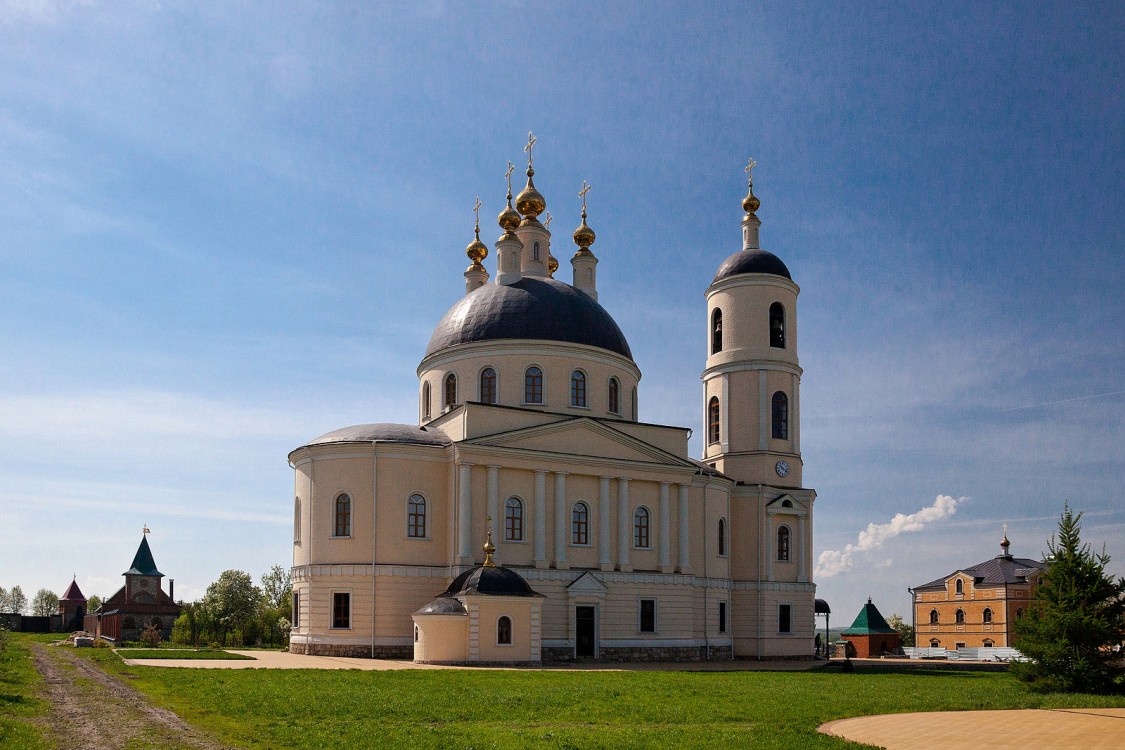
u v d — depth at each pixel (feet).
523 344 204.74
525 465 189.98
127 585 416.87
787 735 82.43
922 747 77.36
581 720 91.40
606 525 197.06
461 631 165.27
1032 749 76.48
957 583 354.95
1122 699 114.83
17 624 453.99
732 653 219.41
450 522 185.06
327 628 180.55
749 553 224.12
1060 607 125.49
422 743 75.25
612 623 194.39
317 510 185.68
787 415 232.32
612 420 203.51
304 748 73.31
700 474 213.25
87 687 108.88
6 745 69.56
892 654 300.20
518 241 222.07
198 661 157.38
